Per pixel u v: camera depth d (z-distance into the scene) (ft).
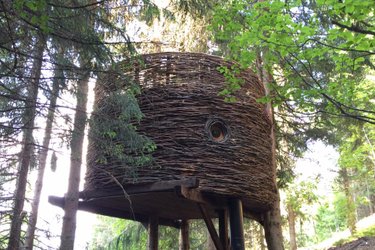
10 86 17.04
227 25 20.08
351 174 64.34
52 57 16.53
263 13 17.72
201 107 20.81
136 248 41.42
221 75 21.90
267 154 23.11
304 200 46.50
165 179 19.45
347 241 51.75
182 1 25.80
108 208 25.45
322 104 24.90
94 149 21.63
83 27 16.80
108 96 20.54
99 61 17.72
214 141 20.40
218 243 21.47
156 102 20.89
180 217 29.09
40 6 12.57
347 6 15.03
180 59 21.81
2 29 14.62
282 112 34.06
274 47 17.98
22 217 18.53
